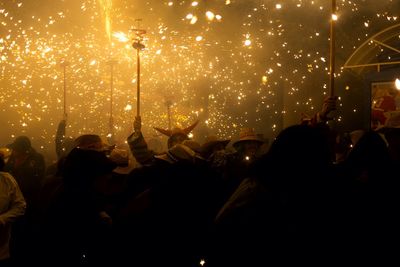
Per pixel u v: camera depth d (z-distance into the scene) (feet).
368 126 25.26
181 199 12.74
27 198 20.42
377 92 25.11
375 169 11.14
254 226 9.34
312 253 9.37
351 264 9.84
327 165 9.85
